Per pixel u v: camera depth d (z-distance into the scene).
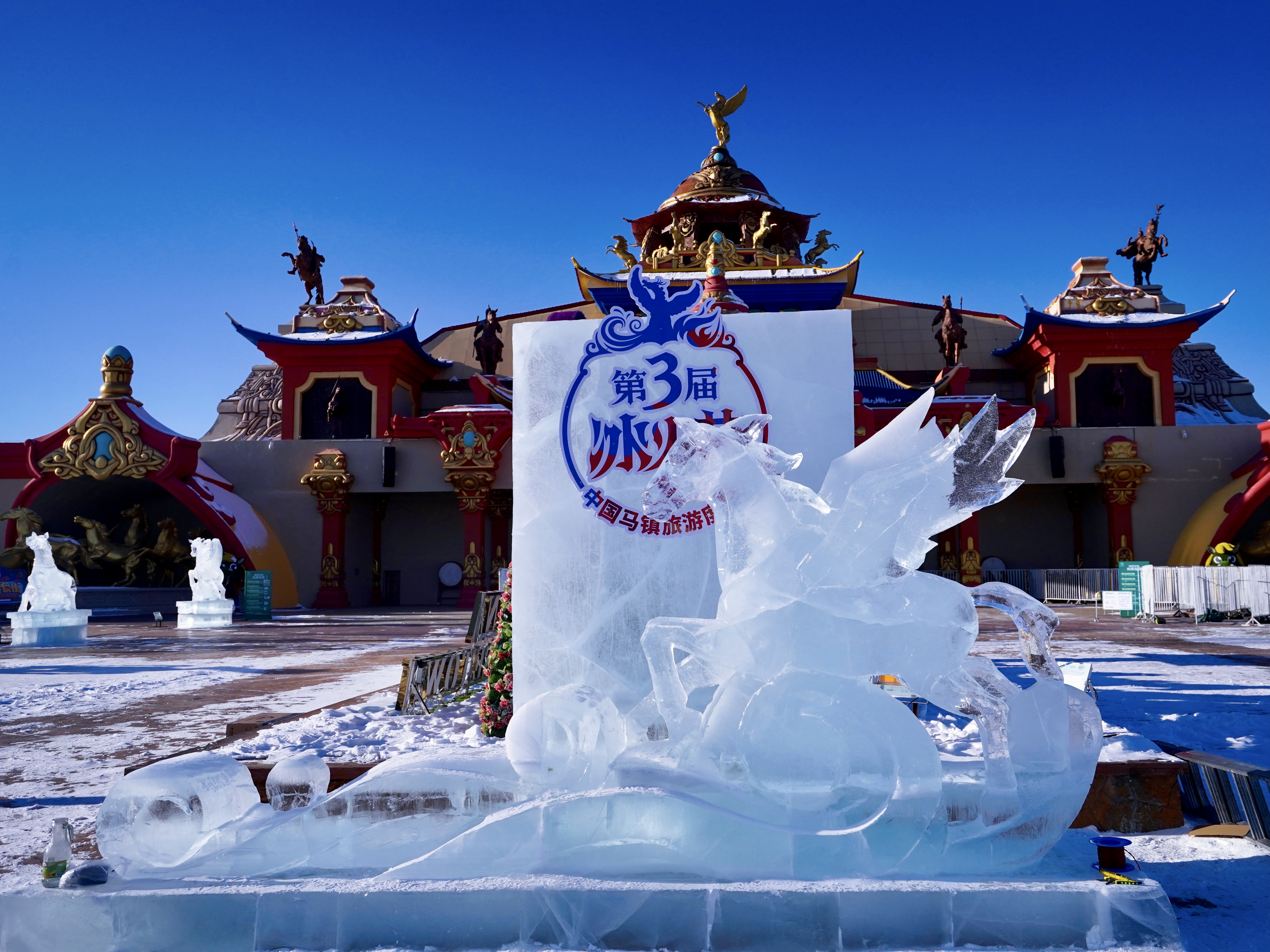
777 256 59.31
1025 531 55.25
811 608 4.89
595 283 53.53
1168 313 59.75
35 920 4.34
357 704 11.48
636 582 6.95
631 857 4.71
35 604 27.64
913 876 4.54
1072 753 4.76
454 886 4.35
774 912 4.25
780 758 4.80
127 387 47.66
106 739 10.70
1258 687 13.73
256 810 5.15
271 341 53.94
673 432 7.10
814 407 7.14
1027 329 55.56
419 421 51.00
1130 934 4.16
